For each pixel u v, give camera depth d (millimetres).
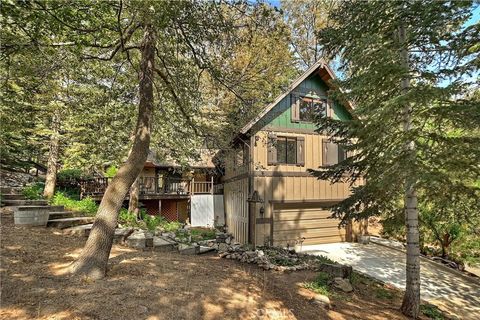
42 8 4488
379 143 6266
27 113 10727
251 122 9047
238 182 14516
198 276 5039
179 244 7781
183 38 6145
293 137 12906
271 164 12430
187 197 19047
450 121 5695
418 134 5594
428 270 10102
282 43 7672
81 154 12844
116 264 4984
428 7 5164
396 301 6754
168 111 8711
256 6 5695
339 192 13719
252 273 6055
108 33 6785
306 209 13102
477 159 5133
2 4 4086
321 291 5840
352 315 5062
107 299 3578
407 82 6043
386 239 13953
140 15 4562
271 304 4535
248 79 7879
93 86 9258
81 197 13477
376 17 6008
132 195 13195
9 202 8820
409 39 5637
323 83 13469
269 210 12297
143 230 8875
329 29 6938
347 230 13820
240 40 6504
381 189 6125
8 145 11953
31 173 20031
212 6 5480
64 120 12133
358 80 6016
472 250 10633
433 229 10570
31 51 5574
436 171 5156
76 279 3998
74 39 5828
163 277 4652
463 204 6449
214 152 10594
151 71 5637
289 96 12945
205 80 9016
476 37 5160
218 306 4027
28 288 3564
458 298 7965
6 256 4535
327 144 13430
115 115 9938
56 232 6648
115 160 12234
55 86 9094
